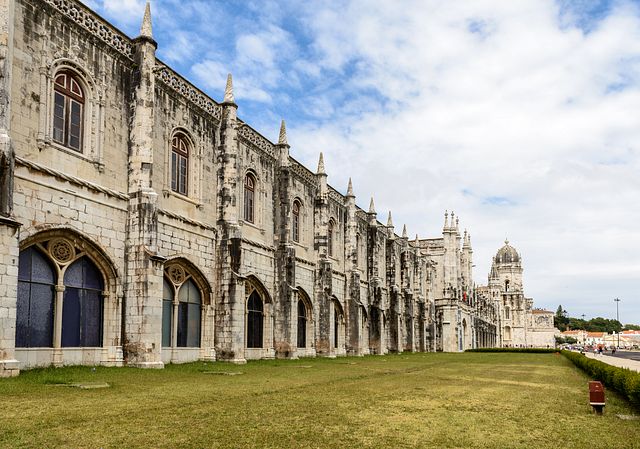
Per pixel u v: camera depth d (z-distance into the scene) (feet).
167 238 101.19
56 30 80.84
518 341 603.67
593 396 54.85
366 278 209.46
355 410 51.72
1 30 68.74
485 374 104.99
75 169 82.48
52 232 78.13
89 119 86.17
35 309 77.05
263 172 137.08
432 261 319.88
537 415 52.80
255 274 130.11
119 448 34.35
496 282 580.71
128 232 90.58
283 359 133.90
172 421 42.70
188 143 110.93
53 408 45.98
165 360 101.86
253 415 46.88
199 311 112.27
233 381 73.00
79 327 83.61
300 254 156.25
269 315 136.05
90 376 70.54
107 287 88.17
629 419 51.78
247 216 130.62
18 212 72.69
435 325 320.50
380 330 207.00
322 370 100.22
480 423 47.32
